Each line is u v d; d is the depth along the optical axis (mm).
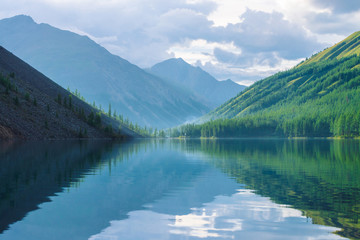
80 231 16688
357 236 16203
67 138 172750
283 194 26375
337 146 124188
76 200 23531
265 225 17969
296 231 17000
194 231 16969
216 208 21688
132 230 17047
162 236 16188
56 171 39125
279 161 56844
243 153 80875
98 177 35156
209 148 111312
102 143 139000
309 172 40938
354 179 34688
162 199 24406
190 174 39062
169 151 91125
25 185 29172
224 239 15789
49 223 17938
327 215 19906
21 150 74438
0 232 16344
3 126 132000
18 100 166500
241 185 30906
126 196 25359
